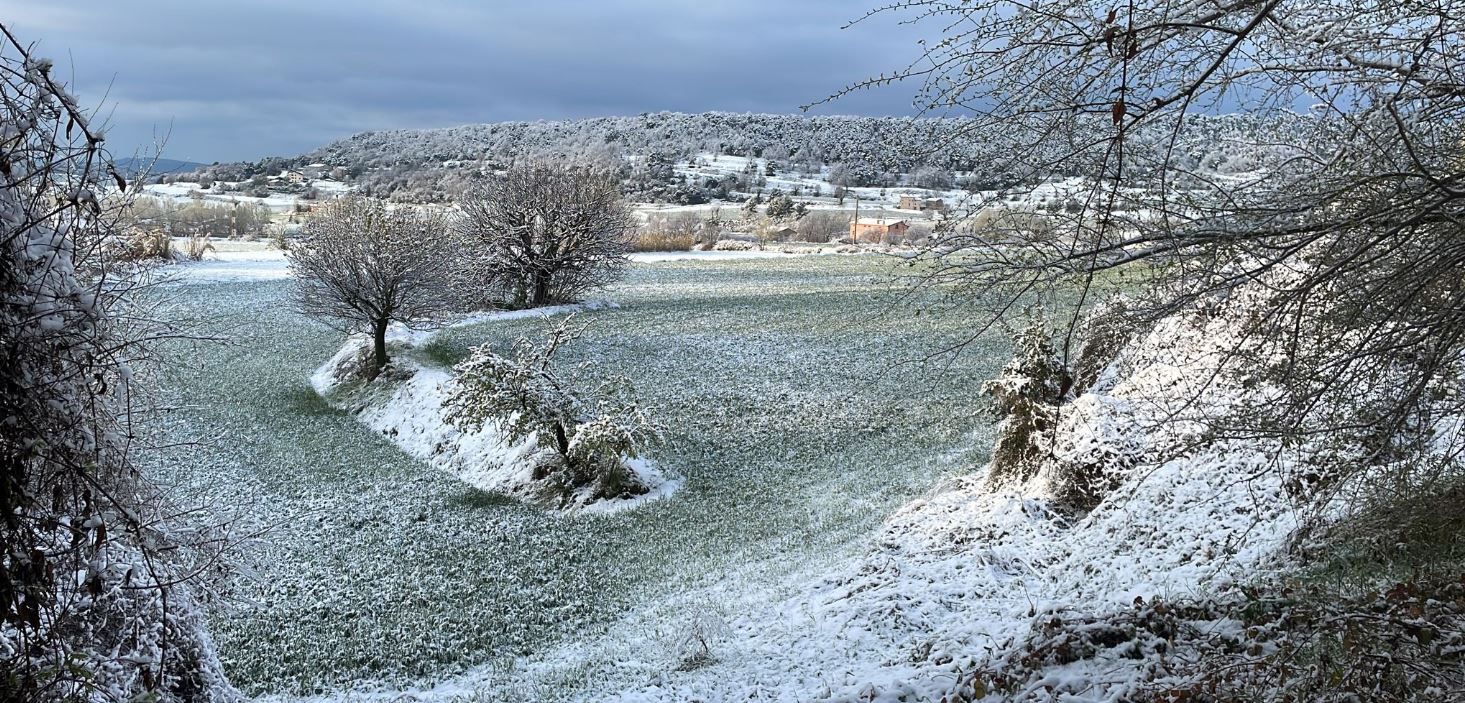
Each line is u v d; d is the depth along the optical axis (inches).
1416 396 204.5
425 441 1141.7
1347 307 204.5
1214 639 317.1
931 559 604.4
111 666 285.6
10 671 216.1
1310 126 218.2
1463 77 200.1
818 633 492.4
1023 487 696.4
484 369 973.8
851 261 2802.7
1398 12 203.2
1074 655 330.3
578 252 1958.7
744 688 417.7
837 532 756.6
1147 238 200.4
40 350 193.3
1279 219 197.0
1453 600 276.2
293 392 1386.6
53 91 180.4
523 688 524.4
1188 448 280.1
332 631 670.5
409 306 1391.5
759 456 1016.9
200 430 1189.1
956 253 224.7
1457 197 171.5
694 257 2999.5
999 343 1441.9
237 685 594.6
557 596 721.0
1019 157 215.3
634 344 1542.8
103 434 224.5
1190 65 201.6
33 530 209.8
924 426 1061.1
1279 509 460.1
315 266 1363.2
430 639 655.8
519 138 6884.8
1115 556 518.6
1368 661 246.7
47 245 192.2
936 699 333.7
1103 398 676.1
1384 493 339.0
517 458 1020.5
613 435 912.3
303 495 979.9
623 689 467.5
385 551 824.3
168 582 258.8
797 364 1375.5
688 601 663.8
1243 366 242.1
